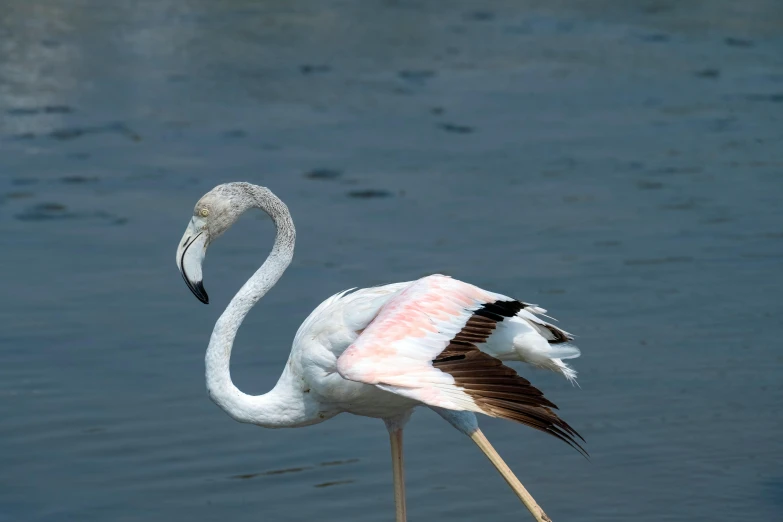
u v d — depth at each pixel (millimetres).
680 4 31969
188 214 15617
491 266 13391
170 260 13867
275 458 9078
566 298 12328
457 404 6082
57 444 9188
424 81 23594
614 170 17672
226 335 7492
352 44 26984
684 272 13203
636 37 27688
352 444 9391
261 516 8070
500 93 22641
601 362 10688
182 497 8383
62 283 13016
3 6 30406
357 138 19641
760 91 22469
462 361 6398
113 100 21906
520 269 13297
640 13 30750
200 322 11891
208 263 13773
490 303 7000
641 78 23703
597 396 9984
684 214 15492
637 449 8977
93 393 10156
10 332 11523
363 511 8164
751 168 17688
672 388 10078
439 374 6316
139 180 17219
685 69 24359
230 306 7547
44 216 15508
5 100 21688
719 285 12758
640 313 11906
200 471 8812
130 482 8609
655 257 13750
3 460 8906
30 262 13727
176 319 11969
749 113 20938
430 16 30453
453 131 20047
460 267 13344
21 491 8430
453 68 24656
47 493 8406
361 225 15109
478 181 17172
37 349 11117
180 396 10156
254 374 10430
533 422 5914
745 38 27406
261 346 11156
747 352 10844
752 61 25031
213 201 7734
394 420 7582
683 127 20094
